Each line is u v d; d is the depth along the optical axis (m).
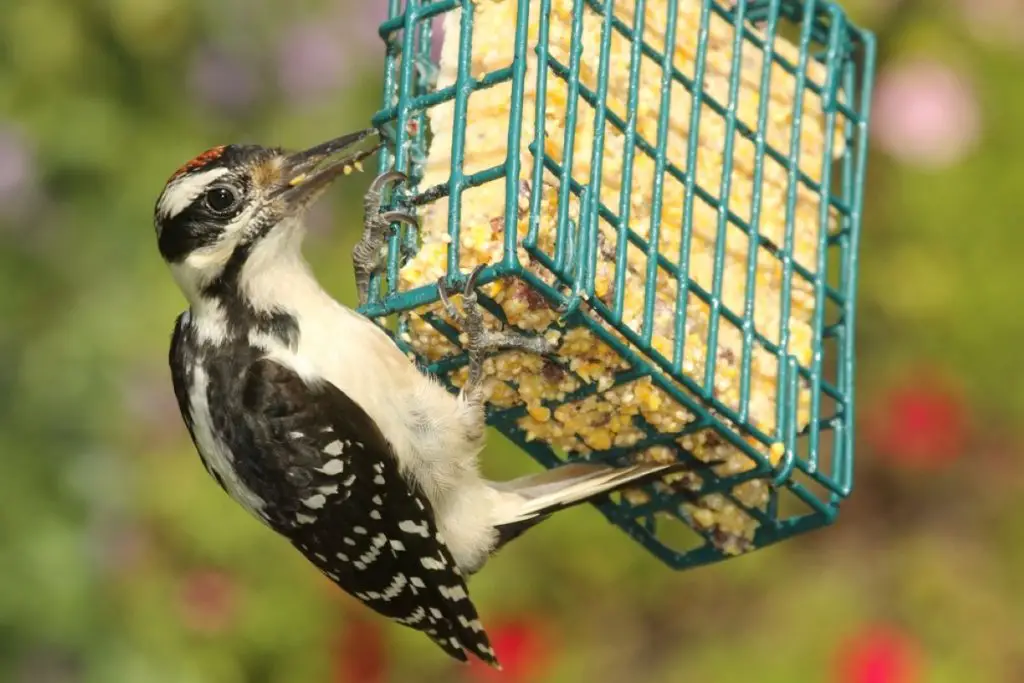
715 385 7.86
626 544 13.78
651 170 7.78
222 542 12.97
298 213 7.89
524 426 8.14
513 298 7.36
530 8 7.54
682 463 8.05
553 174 7.11
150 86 14.44
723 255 7.74
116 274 13.87
